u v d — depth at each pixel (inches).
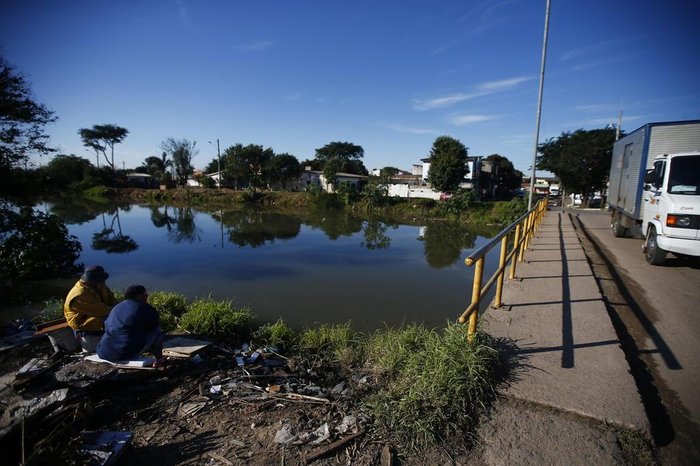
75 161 2284.7
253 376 157.6
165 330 229.5
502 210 1041.5
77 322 160.1
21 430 99.2
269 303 328.2
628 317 199.6
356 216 1226.6
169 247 631.8
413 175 2397.9
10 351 188.7
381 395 123.1
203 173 2824.8
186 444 109.0
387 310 309.7
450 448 98.6
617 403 111.7
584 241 436.1
